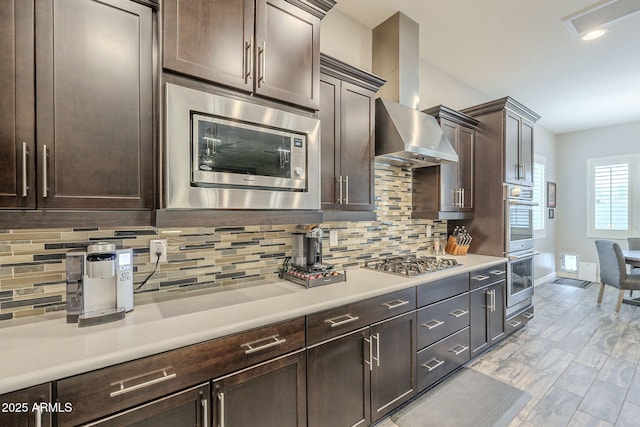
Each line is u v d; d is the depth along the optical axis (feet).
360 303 5.51
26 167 3.33
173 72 4.06
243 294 5.42
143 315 4.35
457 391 7.12
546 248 18.24
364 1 7.63
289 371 4.59
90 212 3.67
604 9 7.64
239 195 4.43
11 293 4.09
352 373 5.41
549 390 7.22
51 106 3.45
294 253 6.66
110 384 3.23
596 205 17.89
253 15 4.73
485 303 8.70
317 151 5.35
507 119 9.82
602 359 8.66
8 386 2.77
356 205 6.69
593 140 18.08
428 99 10.52
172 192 3.88
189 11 4.17
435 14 8.04
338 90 6.39
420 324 6.67
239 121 4.47
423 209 9.38
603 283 13.66
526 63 10.50
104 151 3.75
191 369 3.71
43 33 3.42
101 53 3.74
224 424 3.96
